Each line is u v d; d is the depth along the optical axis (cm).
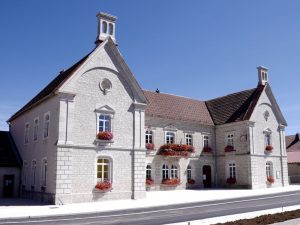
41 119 2583
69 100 2259
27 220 1549
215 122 3812
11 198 2677
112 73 2500
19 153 3097
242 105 3744
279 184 3738
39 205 2094
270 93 3816
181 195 2714
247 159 3434
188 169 3481
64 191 2144
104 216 1650
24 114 3081
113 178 2375
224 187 3597
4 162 2931
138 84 2602
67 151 2192
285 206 1966
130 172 2467
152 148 3169
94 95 2384
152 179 3162
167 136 3372
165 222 1431
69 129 2228
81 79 2339
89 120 2333
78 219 1560
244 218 1448
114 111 2459
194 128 3600
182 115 3562
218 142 3741
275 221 1270
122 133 2477
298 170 4538
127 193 2422
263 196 2625
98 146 2339
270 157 3681
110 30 2597
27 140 2922
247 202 2216
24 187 2802
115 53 2527
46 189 2288
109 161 2398
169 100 3672
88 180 2259
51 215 1691
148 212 1781
